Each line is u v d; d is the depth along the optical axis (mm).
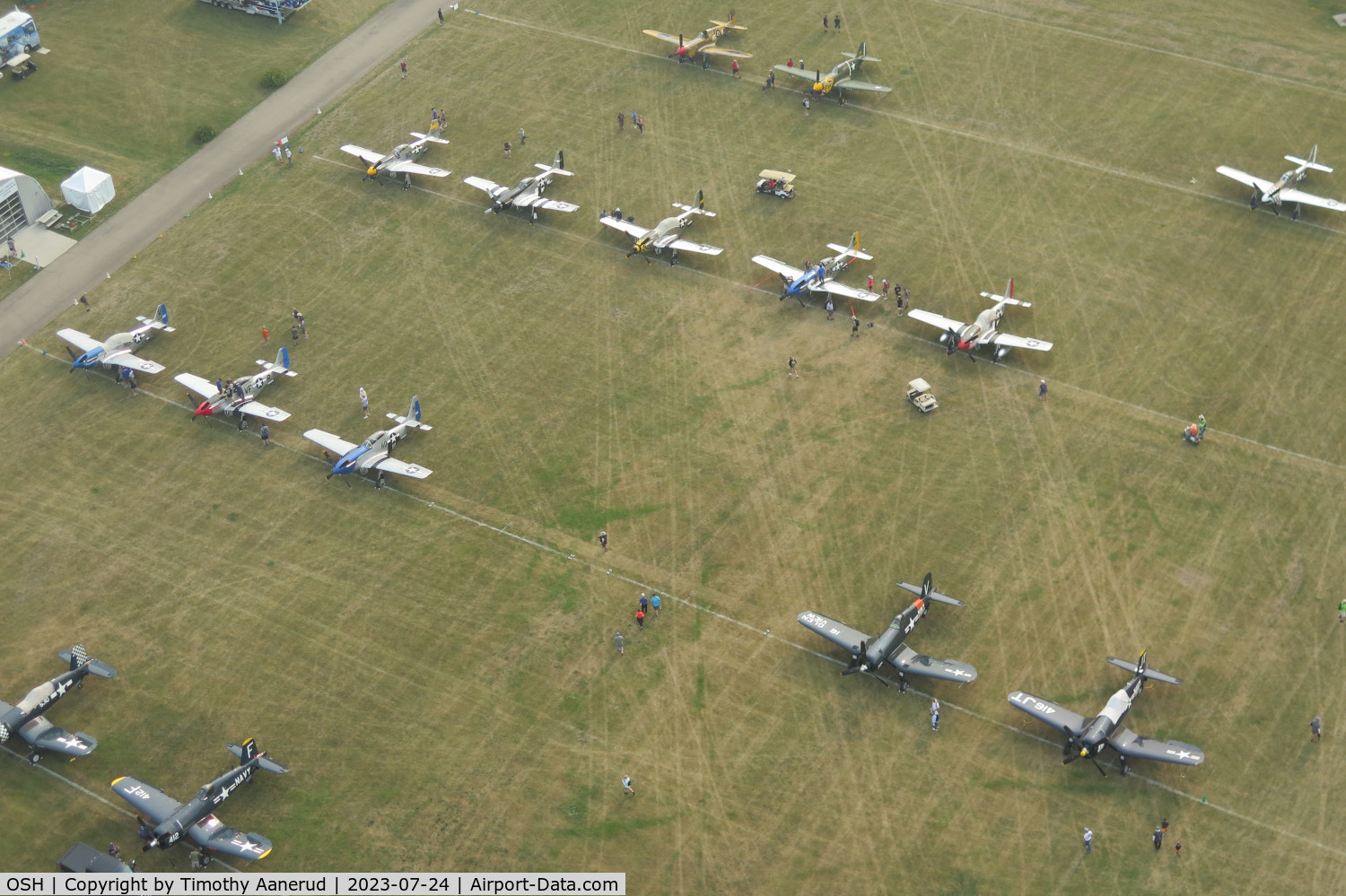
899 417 108000
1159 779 82938
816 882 78938
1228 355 111000
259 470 107812
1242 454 102688
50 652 94250
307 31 160375
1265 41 148125
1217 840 79562
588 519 101812
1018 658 89750
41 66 155250
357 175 138750
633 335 117750
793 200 131000
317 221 133250
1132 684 84562
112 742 88375
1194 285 117812
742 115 143000
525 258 127125
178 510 104625
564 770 85562
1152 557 95688
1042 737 85625
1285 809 80812
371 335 119625
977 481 102250
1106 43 149500
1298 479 100562
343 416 111688
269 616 96312
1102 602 92938
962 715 87062
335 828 83125
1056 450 104125
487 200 134375
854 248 121438
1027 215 126938
